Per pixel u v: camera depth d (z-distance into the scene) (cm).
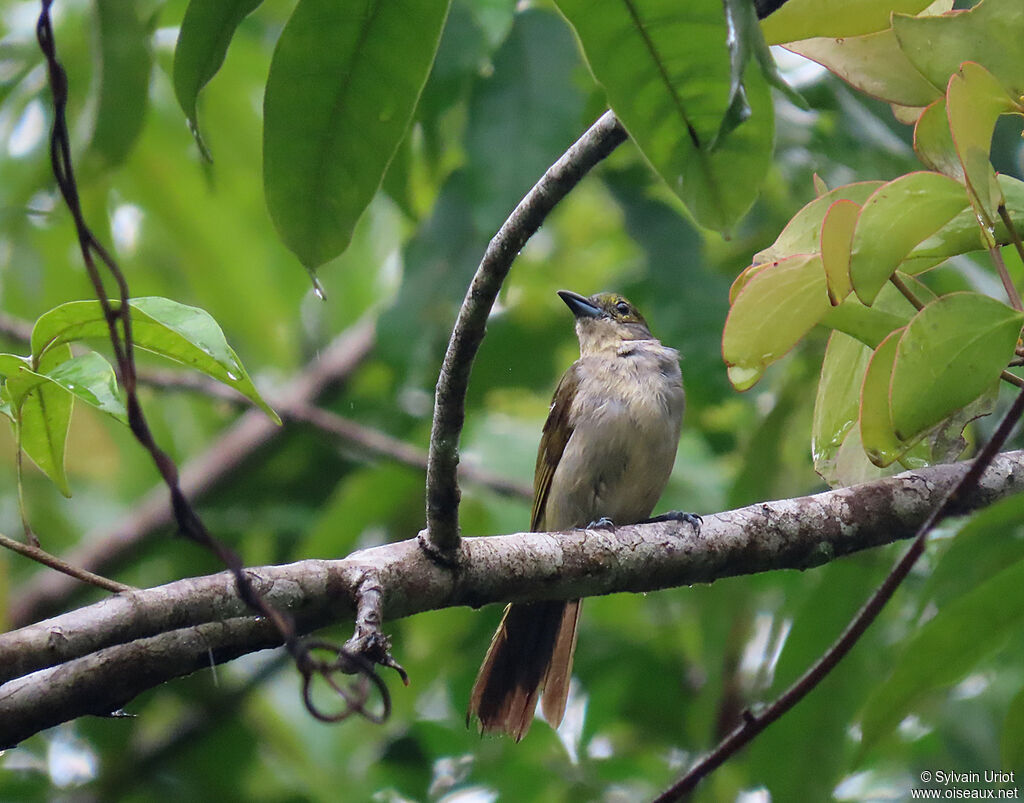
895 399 550
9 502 1484
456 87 1033
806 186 1178
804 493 1168
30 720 612
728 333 609
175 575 1477
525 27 1045
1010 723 636
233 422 1644
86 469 1389
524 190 1017
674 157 604
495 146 1024
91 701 622
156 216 1404
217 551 538
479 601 724
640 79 577
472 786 1210
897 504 782
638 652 1295
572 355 1517
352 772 1296
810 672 649
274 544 1469
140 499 1538
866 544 785
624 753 1274
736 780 1176
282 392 1561
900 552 941
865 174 1145
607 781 1213
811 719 934
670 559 765
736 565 777
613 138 622
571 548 748
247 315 1485
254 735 1369
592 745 1302
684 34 558
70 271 1397
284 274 1473
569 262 1561
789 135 1158
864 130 1156
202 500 1498
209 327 586
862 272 547
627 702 1312
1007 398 1012
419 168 1296
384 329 1096
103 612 602
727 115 463
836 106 1144
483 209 1018
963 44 553
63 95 529
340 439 1367
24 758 1366
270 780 1366
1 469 1465
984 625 565
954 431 623
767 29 611
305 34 576
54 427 649
